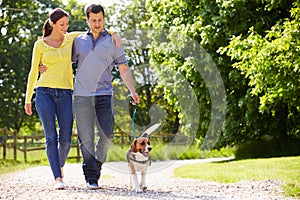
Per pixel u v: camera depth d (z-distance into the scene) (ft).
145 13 67.87
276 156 58.75
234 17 55.31
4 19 116.26
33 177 34.96
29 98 25.70
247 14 55.11
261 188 27.94
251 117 56.13
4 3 116.06
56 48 25.07
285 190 26.30
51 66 25.14
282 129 59.47
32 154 77.82
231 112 59.06
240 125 59.06
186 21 61.57
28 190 24.84
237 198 23.73
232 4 53.52
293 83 42.60
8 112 118.32
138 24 63.82
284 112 58.29
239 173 36.40
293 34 39.75
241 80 56.24
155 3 65.10
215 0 57.98
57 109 25.41
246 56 44.34
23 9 117.08
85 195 22.61
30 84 25.49
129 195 23.54
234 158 63.67
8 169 45.19
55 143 25.23
